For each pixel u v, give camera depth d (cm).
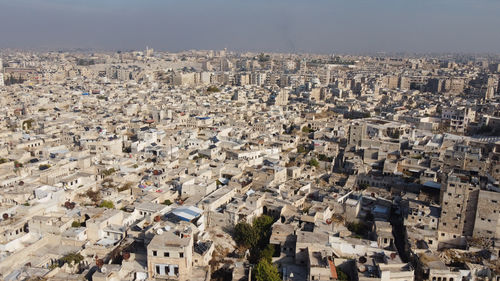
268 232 14225
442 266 11831
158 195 16300
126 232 13338
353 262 11800
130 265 11456
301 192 17825
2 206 14775
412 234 13838
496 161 19862
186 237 11362
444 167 19100
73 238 12912
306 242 12562
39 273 11144
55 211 14812
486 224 13700
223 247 13850
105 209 14575
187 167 19775
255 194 16462
